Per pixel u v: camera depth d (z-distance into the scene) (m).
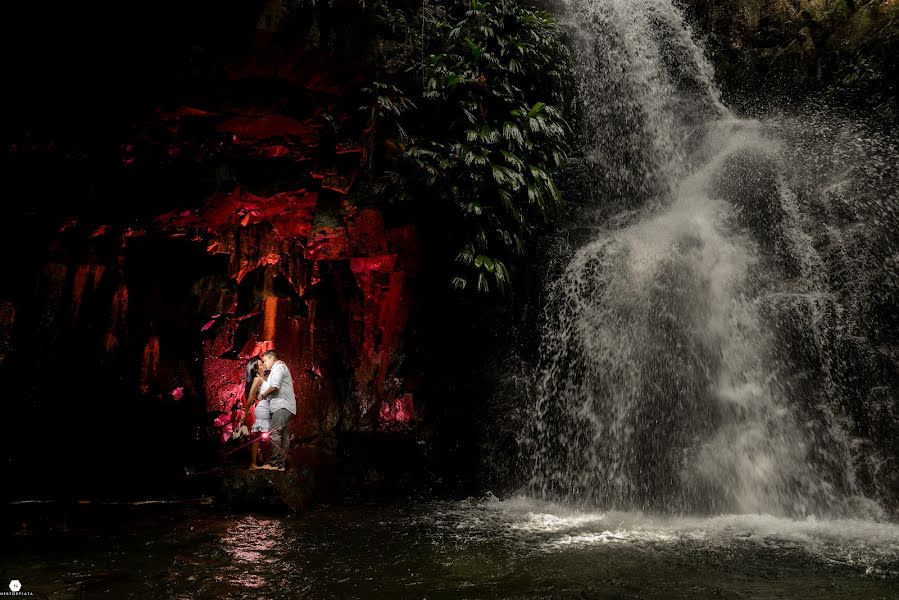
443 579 3.99
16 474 7.46
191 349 8.99
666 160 10.52
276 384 6.86
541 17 9.48
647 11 10.96
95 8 5.30
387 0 7.19
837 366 8.19
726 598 3.67
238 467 7.43
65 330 7.96
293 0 5.75
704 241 9.36
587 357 8.98
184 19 5.52
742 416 8.29
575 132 10.11
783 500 7.73
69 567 4.17
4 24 5.26
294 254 8.77
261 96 6.46
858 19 9.50
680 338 8.71
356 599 3.58
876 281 8.40
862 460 7.61
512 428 8.58
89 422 8.20
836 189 9.03
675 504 7.76
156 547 4.77
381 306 9.02
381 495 7.84
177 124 6.71
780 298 8.70
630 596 3.69
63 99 6.14
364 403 8.98
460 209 7.94
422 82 7.36
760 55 10.31
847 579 4.07
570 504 7.75
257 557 4.52
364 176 7.68
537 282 9.22
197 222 8.09
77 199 7.21
